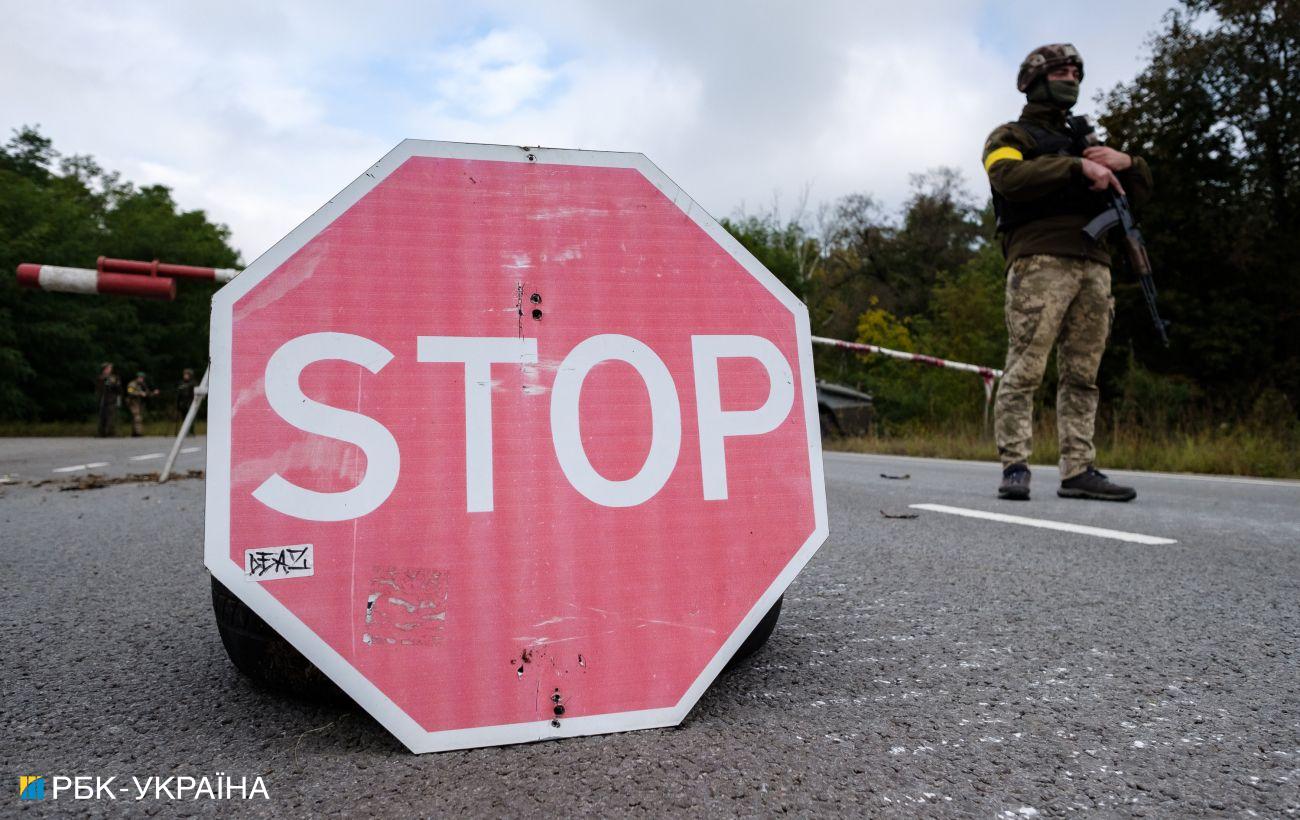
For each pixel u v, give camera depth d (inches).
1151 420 375.6
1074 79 177.6
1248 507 172.7
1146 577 102.0
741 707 57.9
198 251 1427.2
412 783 45.7
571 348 59.3
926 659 69.1
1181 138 652.7
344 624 50.7
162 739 52.2
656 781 45.8
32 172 1465.3
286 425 52.6
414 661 51.0
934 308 1307.8
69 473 289.7
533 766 47.9
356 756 49.4
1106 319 184.4
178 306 1379.2
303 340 54.1
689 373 61.3
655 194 63.7
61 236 1157.1
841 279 1979.6
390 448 54.1
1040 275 178.7
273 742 51.6
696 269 63.3
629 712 53.6
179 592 95.8
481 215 59.7
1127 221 174.4
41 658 69.8
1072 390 191.0
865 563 111.6
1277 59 643.5
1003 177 173.3
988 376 468.4
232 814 42.2
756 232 1450.5
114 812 42.5
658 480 58.6
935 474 277.7
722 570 58.2
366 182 57.7
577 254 61.1
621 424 58.9
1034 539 130.8
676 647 55.6
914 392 679.1
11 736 52.9
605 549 56.2
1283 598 90.7
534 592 54.0
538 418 57.4
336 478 52.7
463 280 58.3
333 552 51.5
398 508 53.2
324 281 55.4
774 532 60.2
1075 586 97.1
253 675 60.1
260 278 54.2
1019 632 77.5
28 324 1042.1
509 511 55.1
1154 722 55.1
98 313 1133.7
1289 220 658.2
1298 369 601.9
